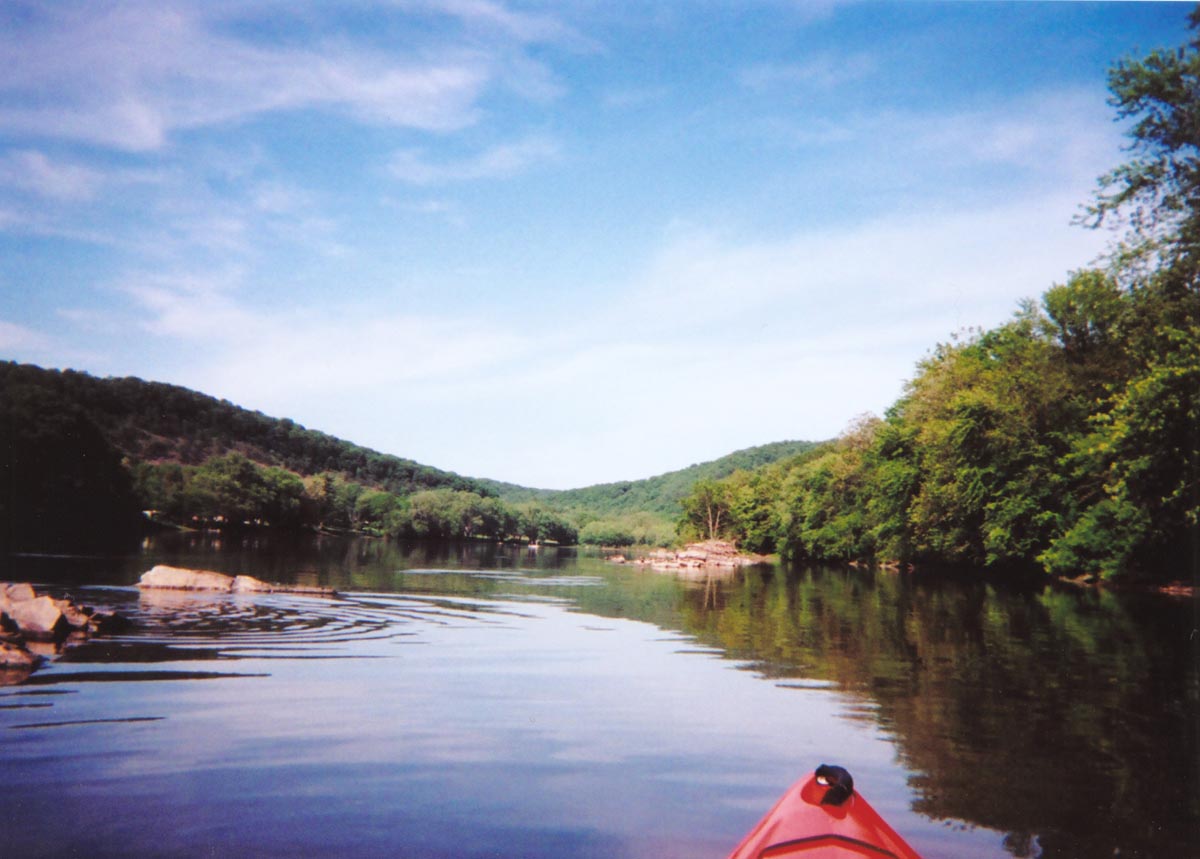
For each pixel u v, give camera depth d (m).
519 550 120.19
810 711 9.07
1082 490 35.06
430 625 16.89
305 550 64.69
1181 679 11.52
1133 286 30.14
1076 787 6.32
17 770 5.96
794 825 4.26
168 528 87.94
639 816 5.36
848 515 68.25
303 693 9.16
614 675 11.26
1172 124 27.58
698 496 131.50
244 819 5.07
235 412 193.12
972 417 37.94
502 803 5.56
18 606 13.15
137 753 6.49
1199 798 6.06
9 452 57.31
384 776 6.11
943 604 25.50
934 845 5.05
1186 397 25.02
